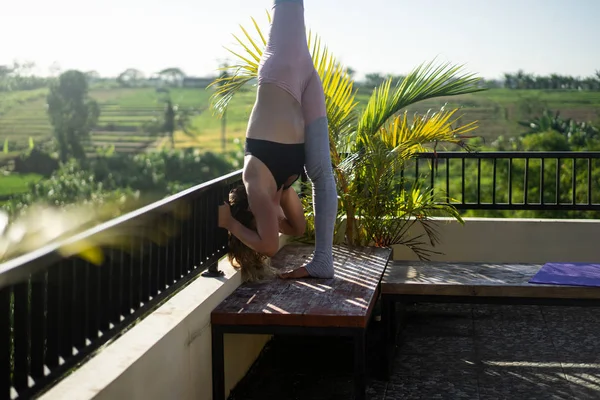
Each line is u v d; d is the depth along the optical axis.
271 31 3.88
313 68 3.93
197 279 3.79
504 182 23.12
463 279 4.10
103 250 2.64
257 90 3.84
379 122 5.45
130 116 54.56
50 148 50.25
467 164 24.16
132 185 49.59
